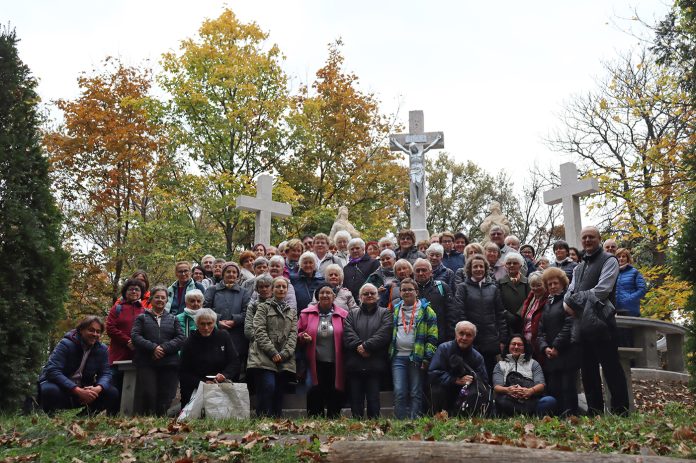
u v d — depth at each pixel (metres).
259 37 26.73
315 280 10.03
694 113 19.17
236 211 24.94
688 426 6.59
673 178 17.62
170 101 25.50
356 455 4.91
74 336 9.08
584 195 15.84
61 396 8.73
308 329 9.23
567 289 8.76
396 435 6.68
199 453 5.95
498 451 4.66
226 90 26.16
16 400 8.05
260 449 6.01
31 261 8.64
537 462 4.55
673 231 17.25
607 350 8.14
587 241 8.57
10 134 8.89
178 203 23.95
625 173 20.88
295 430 7.11
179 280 10.62
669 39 19.94
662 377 11.69
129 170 24.78
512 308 9.49
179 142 25.50
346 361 8.98
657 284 18.88
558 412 8.35
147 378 8.84
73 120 24.55
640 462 4.44
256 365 8.68
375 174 28.03
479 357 8.52
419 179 18.52
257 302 9.10
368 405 8.88
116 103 25.55
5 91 8.98
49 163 9.21
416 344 8.76
